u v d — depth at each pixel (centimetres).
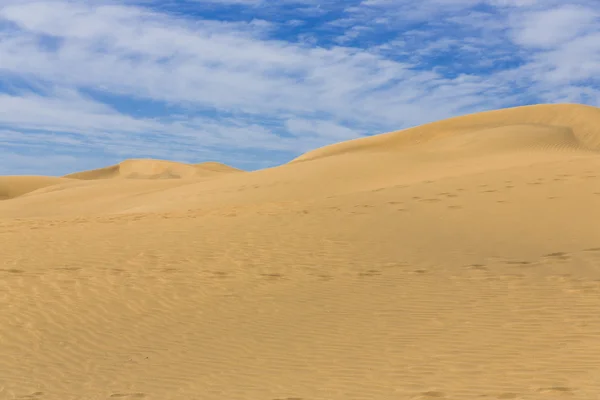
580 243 1412
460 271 1273
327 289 1233
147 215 2434
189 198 3725
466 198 1959
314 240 1639
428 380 763
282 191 3512
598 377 714
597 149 4856
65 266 1502
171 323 1109
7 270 1472
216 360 922
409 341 922
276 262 1459
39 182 9769
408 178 3475
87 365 934
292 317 1091
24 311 1187
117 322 1126
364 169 3934
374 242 1571
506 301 1065
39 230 2097
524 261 1308
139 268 1463
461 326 965
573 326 916
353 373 816
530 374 748
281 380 818
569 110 6034
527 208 1762
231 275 1377
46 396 814
